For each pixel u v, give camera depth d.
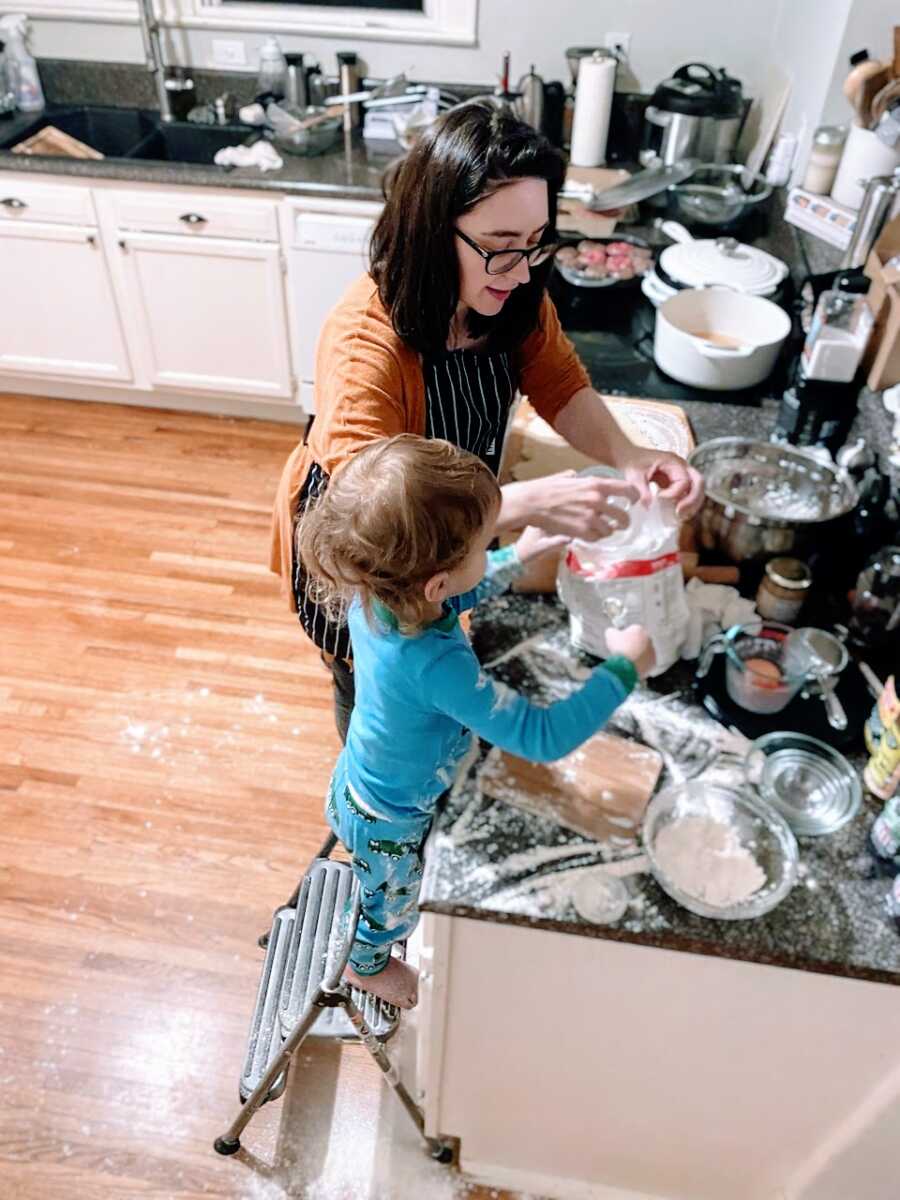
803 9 2.59
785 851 1.10
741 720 1.26
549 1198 1.60
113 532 2.92
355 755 1.19
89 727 2.34
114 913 1.97
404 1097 1.53
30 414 3.42
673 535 1.28
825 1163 1.33
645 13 2.98
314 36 3.15
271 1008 1.64
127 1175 1.61
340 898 1.77
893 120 2.06
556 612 1.41
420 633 1.03
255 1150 1.65
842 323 1.78
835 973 1.01
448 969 1.17
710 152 2.83
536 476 1.64
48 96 3.33
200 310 3.11
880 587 1.35
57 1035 1.79
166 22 3.16
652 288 2.31
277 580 2.79
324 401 1.22
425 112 3.00
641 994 1.15
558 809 1.14
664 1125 1.38
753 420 1.93
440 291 1.15
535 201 1.09
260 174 2.82
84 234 2.97
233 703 2.42
